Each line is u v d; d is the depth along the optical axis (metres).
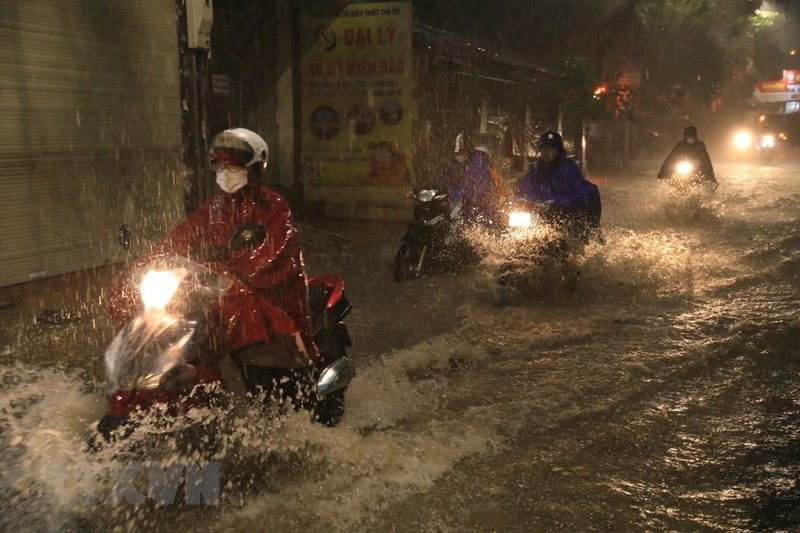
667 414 4.79
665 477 3.95
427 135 14.64
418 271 8.73
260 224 3.87
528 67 19.53
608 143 28.69
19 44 7.46
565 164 8.24
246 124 13.34
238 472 3.86
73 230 8.23
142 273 3.73
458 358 5.89
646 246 10.70
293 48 13.67
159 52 9.24
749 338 6.34
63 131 8.02
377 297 7.96
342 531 3.41
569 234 7.96
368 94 13.24
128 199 8.92
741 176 23.30
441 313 7.31
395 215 13.36
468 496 3.73
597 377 5.47
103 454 3.60
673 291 8.02
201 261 3.87
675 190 13.28
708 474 3.99
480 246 9.08
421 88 14.34
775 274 8.80
